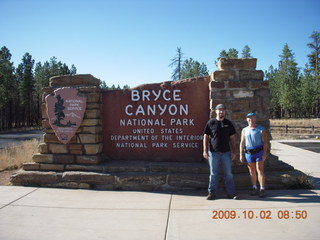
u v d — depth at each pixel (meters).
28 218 4.41
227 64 6.31
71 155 6.59
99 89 6.82
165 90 6.75
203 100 6.64
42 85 56.16
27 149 10.92
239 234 3.72
